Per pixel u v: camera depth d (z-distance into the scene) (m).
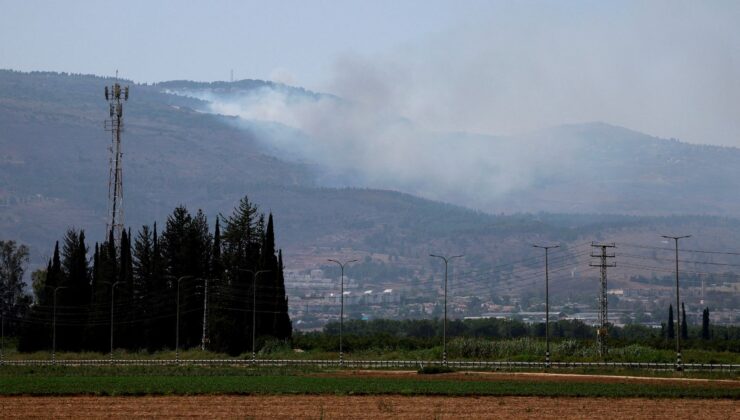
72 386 186.12
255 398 166.62
